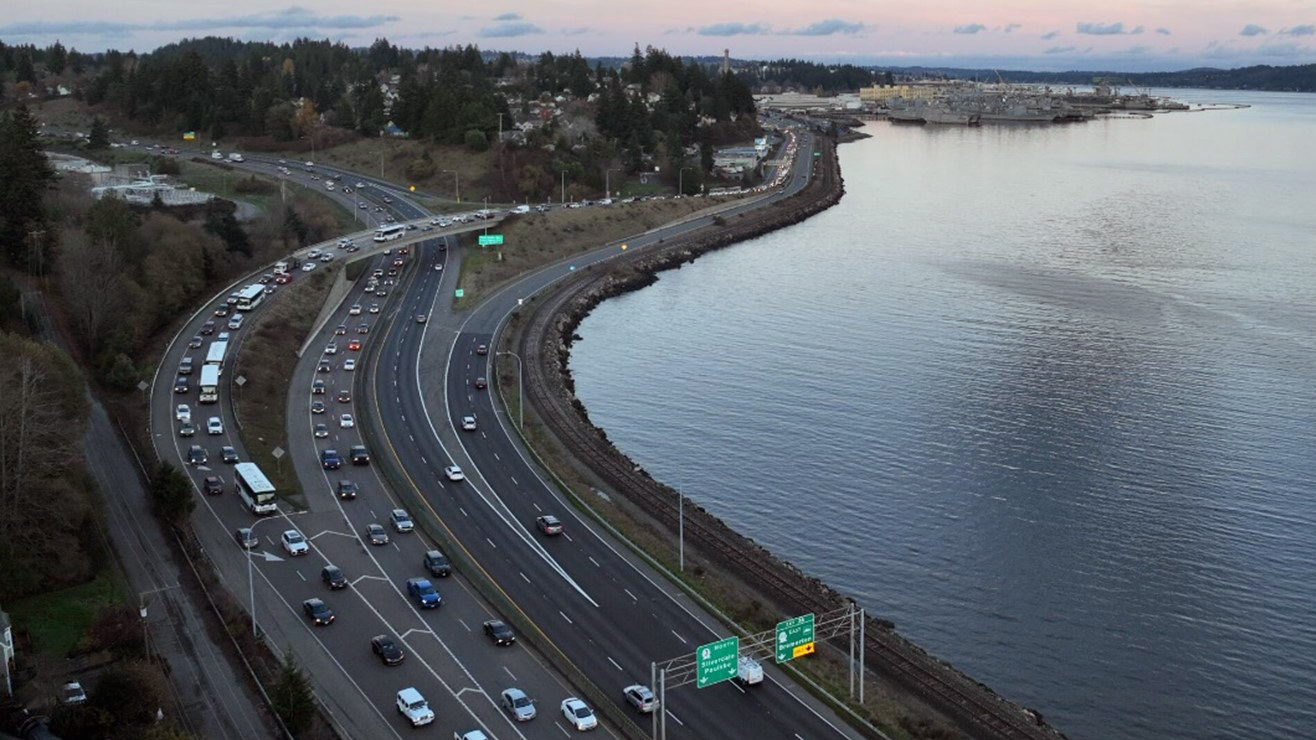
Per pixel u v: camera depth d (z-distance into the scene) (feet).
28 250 539.70
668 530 366.63
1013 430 464.24
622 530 354.74
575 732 245.86
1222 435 454.40
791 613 314.35
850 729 252.21
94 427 406.41
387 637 279.49
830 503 400.88
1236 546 363.97
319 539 337.72
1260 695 289.53
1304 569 349.41
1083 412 483.51
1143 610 328.29
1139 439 451.94
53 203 610.24
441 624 290.56
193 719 242.78
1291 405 487.20
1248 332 602.44
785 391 522.06
